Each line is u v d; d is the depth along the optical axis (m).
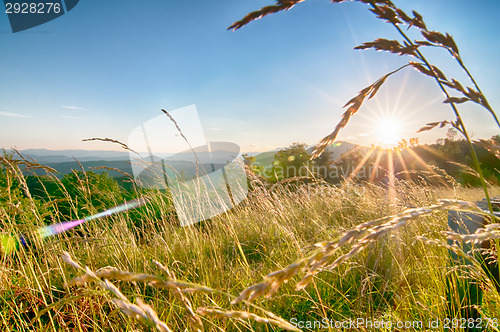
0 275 2.11
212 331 1.56
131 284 2.45
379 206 3.47
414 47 0.69
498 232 0.64
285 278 0.45
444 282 2.10
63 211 3.04
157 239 3.48
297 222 3.94
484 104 0.65
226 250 3.31
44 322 2.04
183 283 0.55
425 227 2.93
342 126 0.69
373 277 2.35
